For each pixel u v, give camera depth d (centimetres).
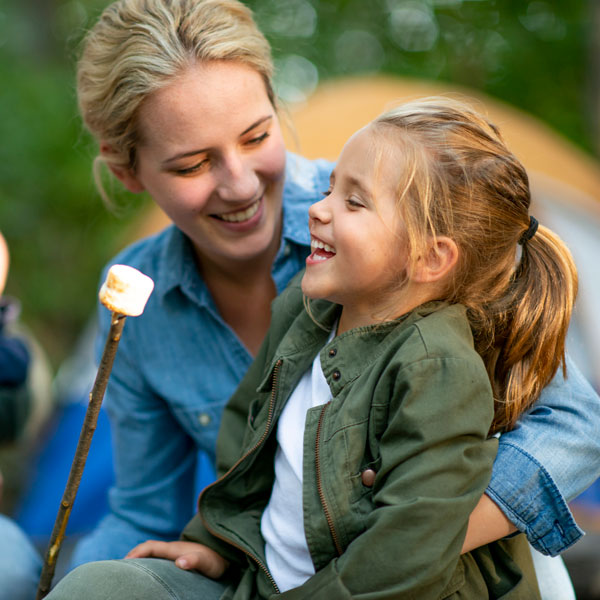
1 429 221
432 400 118
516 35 742
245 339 182
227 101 148
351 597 113
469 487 117
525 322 133
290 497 132
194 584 134
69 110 737
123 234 699
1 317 226
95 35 162
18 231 718
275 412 138
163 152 152
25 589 177
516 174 134
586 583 193
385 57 785
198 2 155
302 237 173
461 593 123
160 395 178
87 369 398
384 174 128
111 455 336
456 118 133
